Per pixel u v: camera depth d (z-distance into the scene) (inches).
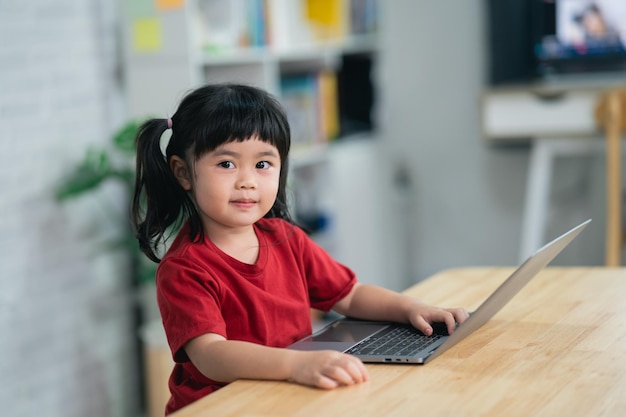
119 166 121.9
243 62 127.5
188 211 55.2
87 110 118.0
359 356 48.4
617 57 146.0
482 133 136.6
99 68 119.6
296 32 148.9
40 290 111.5
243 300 53.8
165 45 116.3
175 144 54.2
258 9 133.1
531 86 135.6
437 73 160.6
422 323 54.2
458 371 45.8
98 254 119.8
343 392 43.3
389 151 165.8
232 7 126.3
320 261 60.4
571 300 59.3
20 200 108.7
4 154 106.7
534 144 154.9
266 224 58.4
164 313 51.3
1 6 106.3
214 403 42.7
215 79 128.0
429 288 65.0
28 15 109.7
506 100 134.5
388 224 167.9
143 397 127.2
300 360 45.4
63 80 114.3
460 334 49.6
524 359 47.3
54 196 113.0
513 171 157.5
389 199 167.0
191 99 54.1
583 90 129.9
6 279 107.1
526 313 56.6
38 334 111.2
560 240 53.7
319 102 148.1
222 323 50.6
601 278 64.9
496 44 150.8
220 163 52.2
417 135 163.5
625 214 139.0
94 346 119.5
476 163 159.9
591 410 39.8
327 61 154.9
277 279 56.6
